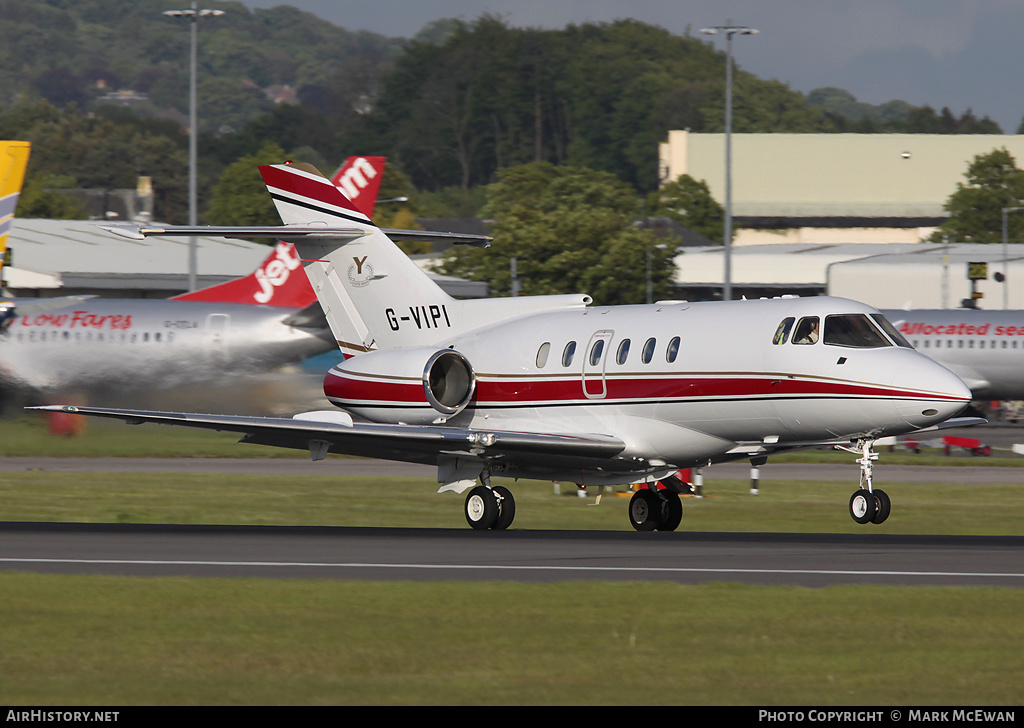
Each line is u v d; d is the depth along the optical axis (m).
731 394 81.25
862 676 40.84
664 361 83.56
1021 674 41.00
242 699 38.12
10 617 48.81
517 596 52.66
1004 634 45.91
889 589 53.78
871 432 78.81
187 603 51.41
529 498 109.75
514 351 90.00
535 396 88.81
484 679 40.31
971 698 38.53
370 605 50.97
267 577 58.75
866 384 77.25
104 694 38.69
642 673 41.03
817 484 121.81
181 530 80.69
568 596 52.62
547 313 91.88
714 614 49.22
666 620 48.22
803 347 79.25
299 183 98.44
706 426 83.00
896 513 99.44
